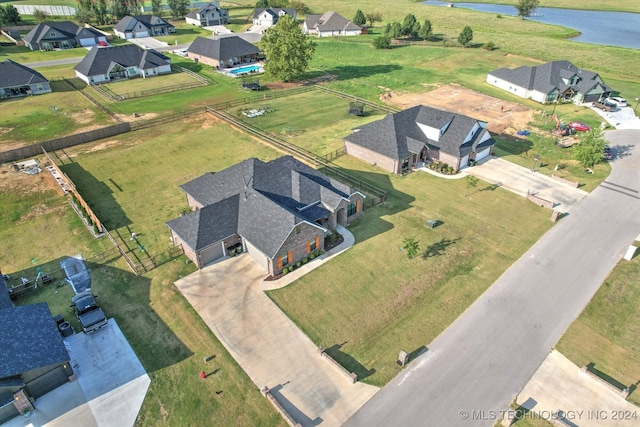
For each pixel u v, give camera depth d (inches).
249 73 3467.0
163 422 944.3
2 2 6840.6
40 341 989.2
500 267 1397.6
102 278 1331.2
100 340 1124.5
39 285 1305.4
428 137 2065.7
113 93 3014.3
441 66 3762.3
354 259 1423.5
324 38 4793.3
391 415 953.5
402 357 1056.2
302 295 1274.6
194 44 3868.1
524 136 2361.0
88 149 2194.9
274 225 1342.3
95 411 960.9
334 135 2361.0
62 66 3676.2
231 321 1185.4
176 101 2883.9
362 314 1214.9
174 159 2090.3
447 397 992.2
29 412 954.1
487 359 1083.9
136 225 1587.1
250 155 2127.2
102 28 5137.8
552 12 6520.7
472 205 1728.6
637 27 5531.5
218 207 1422.2
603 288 1310.3
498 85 3240.7
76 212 1669.5
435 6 6781.5
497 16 5974.4
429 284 1325.0
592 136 2014.0
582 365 1066.7
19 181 1883.6
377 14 5644.7
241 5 6875.0
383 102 2881.4
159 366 1061.8
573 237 1541.6
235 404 976.9
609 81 3371.1
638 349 1114.7
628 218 1654.8
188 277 1334.9
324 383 1022.4
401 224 1604.3
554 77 2940.5
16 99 2901.1
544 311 1227.9
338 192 1604.3
